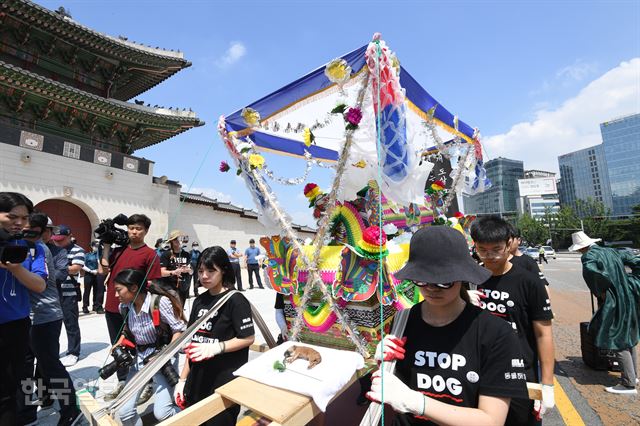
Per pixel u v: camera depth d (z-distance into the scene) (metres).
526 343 2.15
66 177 12.95
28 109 13.21
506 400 1.25
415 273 1.34
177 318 2.78
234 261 11.95
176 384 2.57
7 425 2.27
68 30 13.41
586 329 4.39
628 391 3.55
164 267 5.37
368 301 2.34
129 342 2.86
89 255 8.18
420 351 1.44
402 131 2.38
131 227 3.66
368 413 1.52
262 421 1.99
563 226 53.72
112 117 14.75
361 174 3.06
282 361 1.99
